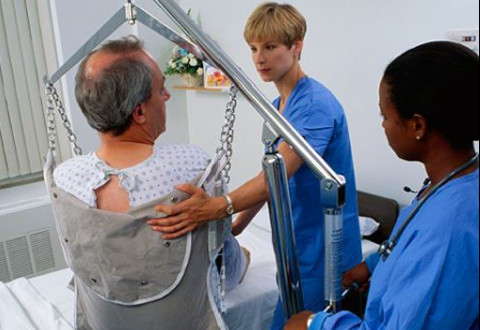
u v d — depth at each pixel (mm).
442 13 1784
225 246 1155
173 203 918
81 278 1001
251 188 1025
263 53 1300
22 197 2850
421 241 710
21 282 1686
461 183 716
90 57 923
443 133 721
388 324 722
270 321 1442
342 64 2193
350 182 1385
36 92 2912
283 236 921
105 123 910
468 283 671
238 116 2932
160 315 996
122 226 887
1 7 2691
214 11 2904
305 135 1239
